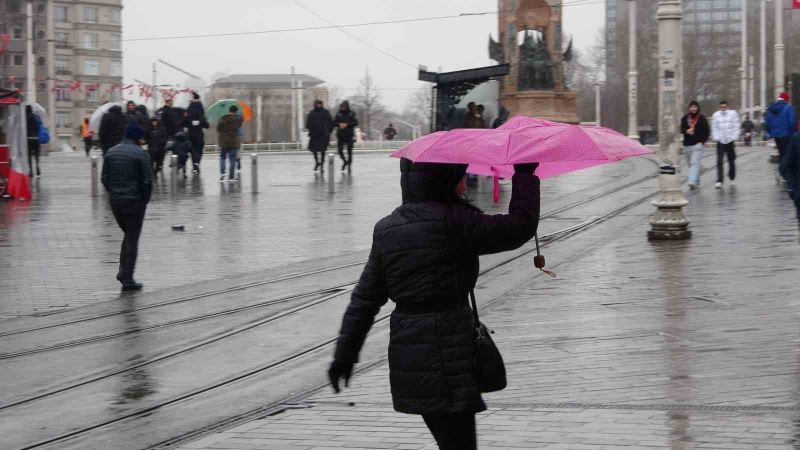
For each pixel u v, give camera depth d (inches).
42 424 602.5
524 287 991.0
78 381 699.4
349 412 597.3
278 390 665.6
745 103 4992.6
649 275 1024.9
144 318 905.5
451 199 414.9
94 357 768.9
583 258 1162.6
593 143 392.5
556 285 994.7
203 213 1747.0
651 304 877.2
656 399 589.0
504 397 608.4
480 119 2267.5
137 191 1034.1
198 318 902.4
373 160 3572.8
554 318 838.5
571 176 2541.8
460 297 402.6
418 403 395.2
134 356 770.2
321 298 983.0
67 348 799.1
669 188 1275.8
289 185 2342.5
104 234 1486.2
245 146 5162.4
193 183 2438.5
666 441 511.8
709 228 1370.6
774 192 1845.5
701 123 1958.7
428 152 400.5
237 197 2049.7
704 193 1878.7
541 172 433.7
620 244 1262.3
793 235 1269.7
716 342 726.5
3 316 917.8
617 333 771.4
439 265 398.3
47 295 1018.7
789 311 824.3
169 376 711.7
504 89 4281.5
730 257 1116.5
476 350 401.4
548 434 532.7
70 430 586.9
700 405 572.4
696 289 938.1
